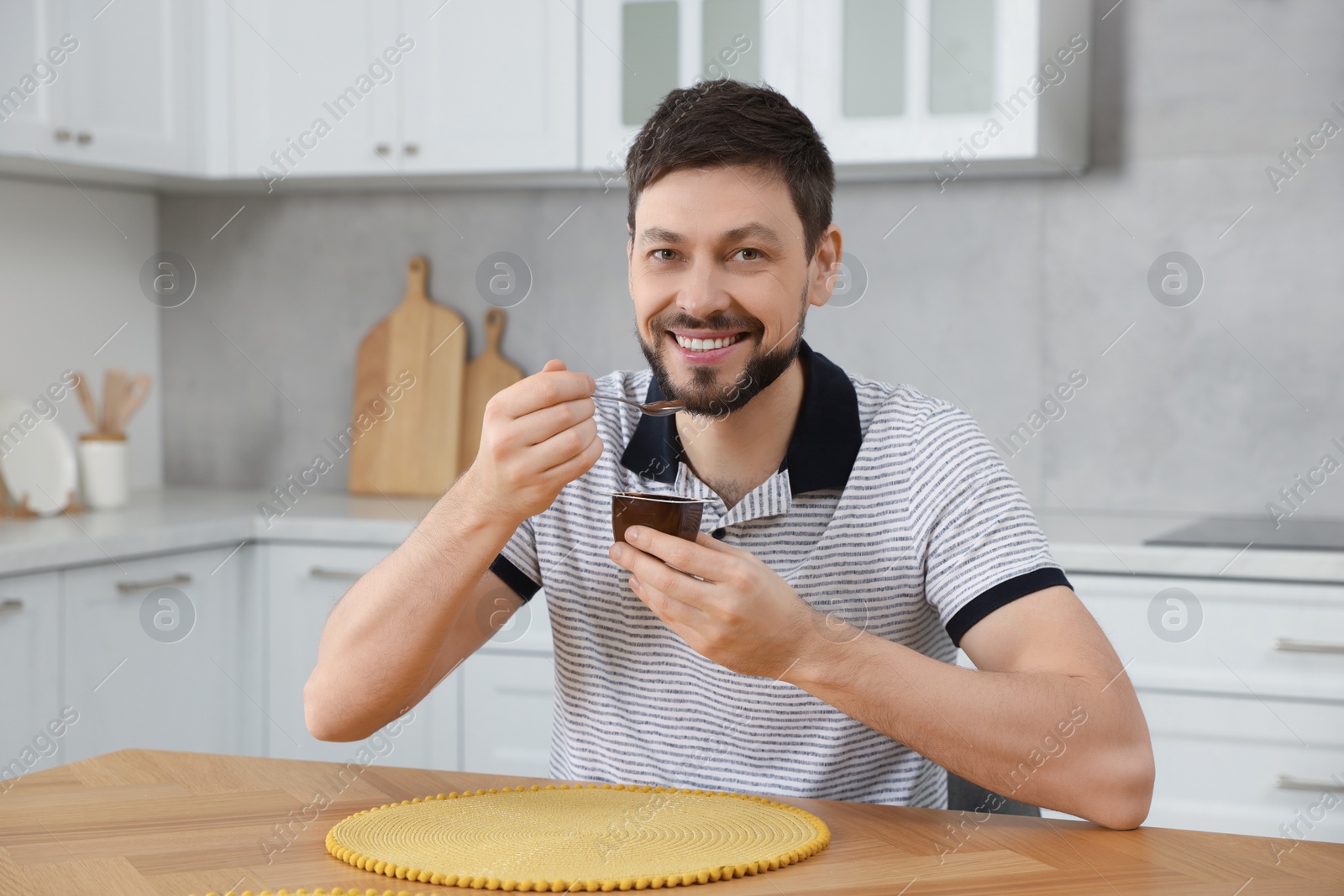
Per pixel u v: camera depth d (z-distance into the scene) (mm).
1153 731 2086
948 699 1029
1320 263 2475
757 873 871
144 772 1135
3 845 932
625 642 1276
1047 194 2629
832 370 1310
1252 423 2525
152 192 3225
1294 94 2473
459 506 1147
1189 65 2535
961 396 2703
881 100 2398
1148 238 2574
